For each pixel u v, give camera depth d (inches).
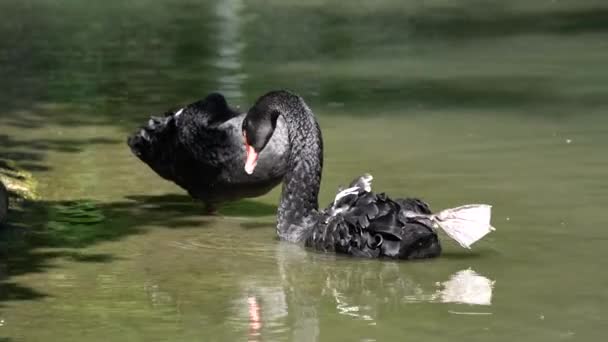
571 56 1006.4
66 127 739.4
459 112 775.7
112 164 641.0
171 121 542.6
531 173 598.9
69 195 575.5
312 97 837.8
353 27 1214.9
